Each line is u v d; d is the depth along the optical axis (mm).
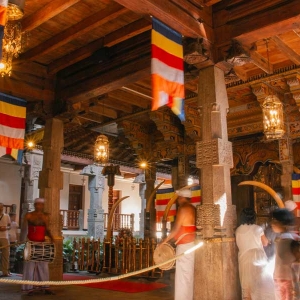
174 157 13352
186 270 6113
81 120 13750
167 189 13250
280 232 4688
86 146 16688
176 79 6027
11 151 8305
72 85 9133
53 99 9430
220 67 6953
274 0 6270
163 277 9570
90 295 7512
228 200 6398
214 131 6574
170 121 12641
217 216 6195
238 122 11906
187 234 6242
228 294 5965
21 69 8820
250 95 11016
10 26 5828
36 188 17969
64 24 7535
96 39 8141
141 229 23281
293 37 8062
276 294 4566
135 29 7434
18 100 8625
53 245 7902
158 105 5547
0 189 19172
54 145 9359
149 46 7727
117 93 11242
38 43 8148
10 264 11742
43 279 7688
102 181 21125
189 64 7281
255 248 5391
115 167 13094
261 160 12594
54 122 9461
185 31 6418
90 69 8789
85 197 23719
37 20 6898
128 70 8031
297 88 9383
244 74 9812
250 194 13570
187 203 6426
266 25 6285
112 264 10750
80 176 23578
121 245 10625
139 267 9766
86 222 23500
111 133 15320
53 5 6660
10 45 5801
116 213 25141
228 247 6172
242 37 6617
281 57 9055
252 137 12859
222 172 6422
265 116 8523
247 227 5551
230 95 11031
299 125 10445
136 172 22328
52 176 9211
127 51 8125
